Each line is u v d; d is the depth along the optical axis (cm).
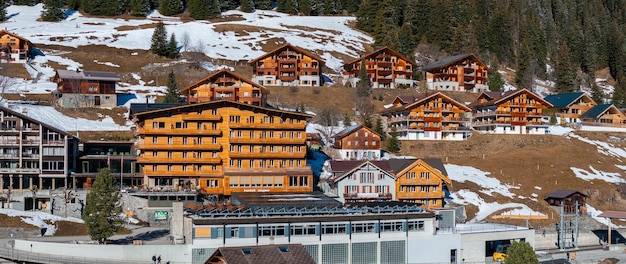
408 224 10162
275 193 11431
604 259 10919
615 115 19162
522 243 8456
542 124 17712
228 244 9119
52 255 8906
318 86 19725
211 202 11694
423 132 16638
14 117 11969
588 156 16275
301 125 12912
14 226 10038
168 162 12119
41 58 19850
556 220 12925
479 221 12656
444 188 13800
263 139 12588
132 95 17425
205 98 16375
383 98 19425
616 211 13250
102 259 8831
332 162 12725
